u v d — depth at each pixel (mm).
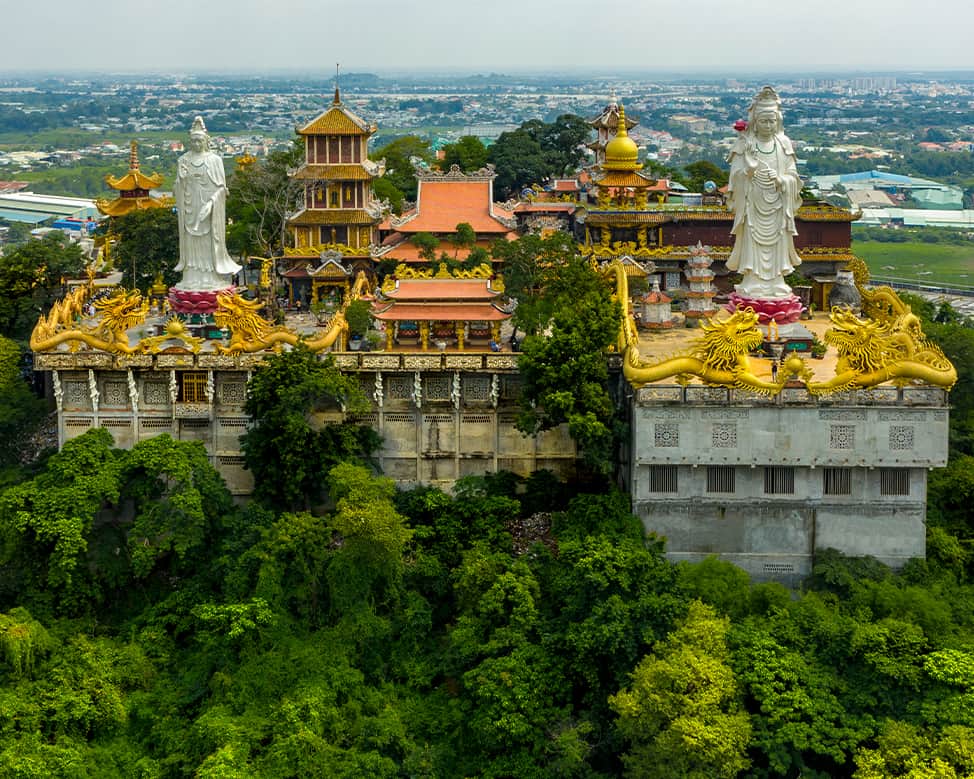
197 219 125688
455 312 124562
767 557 104062
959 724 82938
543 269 136625
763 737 84625
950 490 110750
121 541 106125
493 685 89688
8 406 120750
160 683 97188
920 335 110562
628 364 102750
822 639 90562
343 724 91125
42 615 102312
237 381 114562
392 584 101062
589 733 89438
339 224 162875
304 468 107688
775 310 116938
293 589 100438
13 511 103188
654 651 89438
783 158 116625
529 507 111000
